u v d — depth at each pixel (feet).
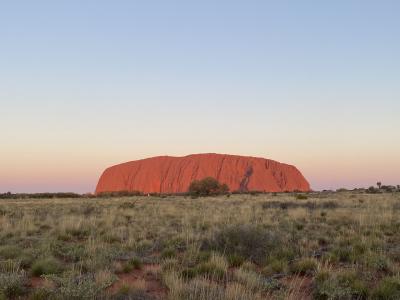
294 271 32.37
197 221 61.62
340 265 33.99
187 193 272.10
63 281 26.37
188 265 34.12
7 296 24.90
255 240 38.55
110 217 66.28
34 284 28.58
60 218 65.72
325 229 54.08
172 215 76.18
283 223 60.34
